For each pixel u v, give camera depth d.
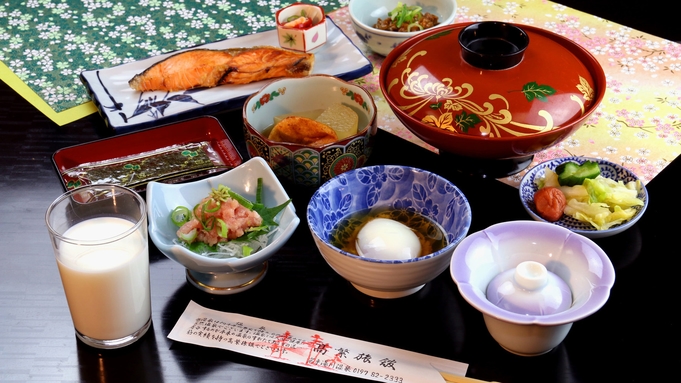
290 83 0.75
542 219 0.63
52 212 0.53
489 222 0.66
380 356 0.54
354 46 0.87
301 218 0.67
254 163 0.65
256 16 0.98
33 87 0.84
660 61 0.87
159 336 0.57
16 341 0.56
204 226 0.60
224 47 0.88
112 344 0.55
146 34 0.94
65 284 0.53
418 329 0.57
